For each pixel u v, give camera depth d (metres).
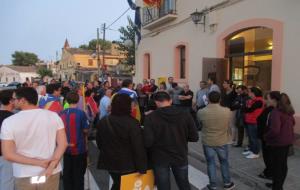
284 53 8.20
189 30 12.66
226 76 10.77
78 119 4.58
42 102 6.45
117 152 3.61
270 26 8.59
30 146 2.85
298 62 7.79
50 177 2.94
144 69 17.48
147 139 3.66
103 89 11.64
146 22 16.34
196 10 11.98
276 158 4.67
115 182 3.73
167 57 14.64
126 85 7.02
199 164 6.94
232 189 5.36
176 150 3.78
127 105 3.70
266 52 9.20
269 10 8.62
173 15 13.44
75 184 4.65
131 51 29.55
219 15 10.74
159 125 3.77
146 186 3.77
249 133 7.08
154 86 12.55
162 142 3.77
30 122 2.87
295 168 6.23
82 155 4.66
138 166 3.60
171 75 14.24
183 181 3.87
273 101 4.99
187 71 12.92
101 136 3.70
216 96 5.01
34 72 87.00
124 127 3.60
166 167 3.76
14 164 2.92
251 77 9.86
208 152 5.13
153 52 16.23
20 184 2.86
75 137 4.56
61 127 3.08
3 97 4.27
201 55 11.89
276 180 4.71
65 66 62.12
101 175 6.11
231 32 10.14
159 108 3.88
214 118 4.98
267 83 9.20
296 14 7.80
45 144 2.91
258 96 6.98
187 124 3.90
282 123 4.61
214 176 5.16
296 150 7.46
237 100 8.07
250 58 9.87
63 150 3.01
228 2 10.18
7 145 2.76
